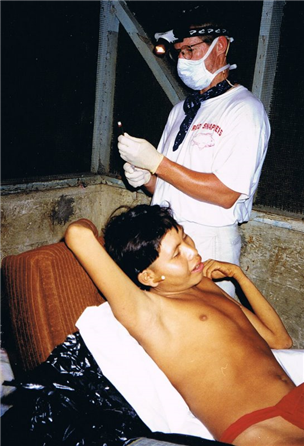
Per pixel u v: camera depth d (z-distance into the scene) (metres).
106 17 3.04
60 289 1.53
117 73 3.16
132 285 1.34
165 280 1.46
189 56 1.98
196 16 1.91
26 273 1.49
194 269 1.46
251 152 1.88
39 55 2.78
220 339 1.42
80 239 1.26
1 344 2.23
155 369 1.47
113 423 1.32
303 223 2.46
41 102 2.88
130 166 2.11
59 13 2.82
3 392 1.83
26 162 2.91
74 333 1.49
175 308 1.45
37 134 2.92
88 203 3.31
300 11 2.30
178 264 1.43
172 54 2.23
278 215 2.55
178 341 1.42
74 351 1.46
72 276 1.58
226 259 2.07
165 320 1.42
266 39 2.36
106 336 1.46
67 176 3.17
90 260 1.27
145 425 1.39
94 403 1.38
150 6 2.87
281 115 2.46
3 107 2.67
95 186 3.32
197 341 1.42
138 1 2.92
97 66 3.16
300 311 2.55
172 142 2.16
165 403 1.46
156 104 3.00
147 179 2.20
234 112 1.92
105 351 1.45
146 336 1.41
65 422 1.28
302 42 2.32
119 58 3.12
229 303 1.58
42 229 3.06
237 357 1.40
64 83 2.99
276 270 2.60
